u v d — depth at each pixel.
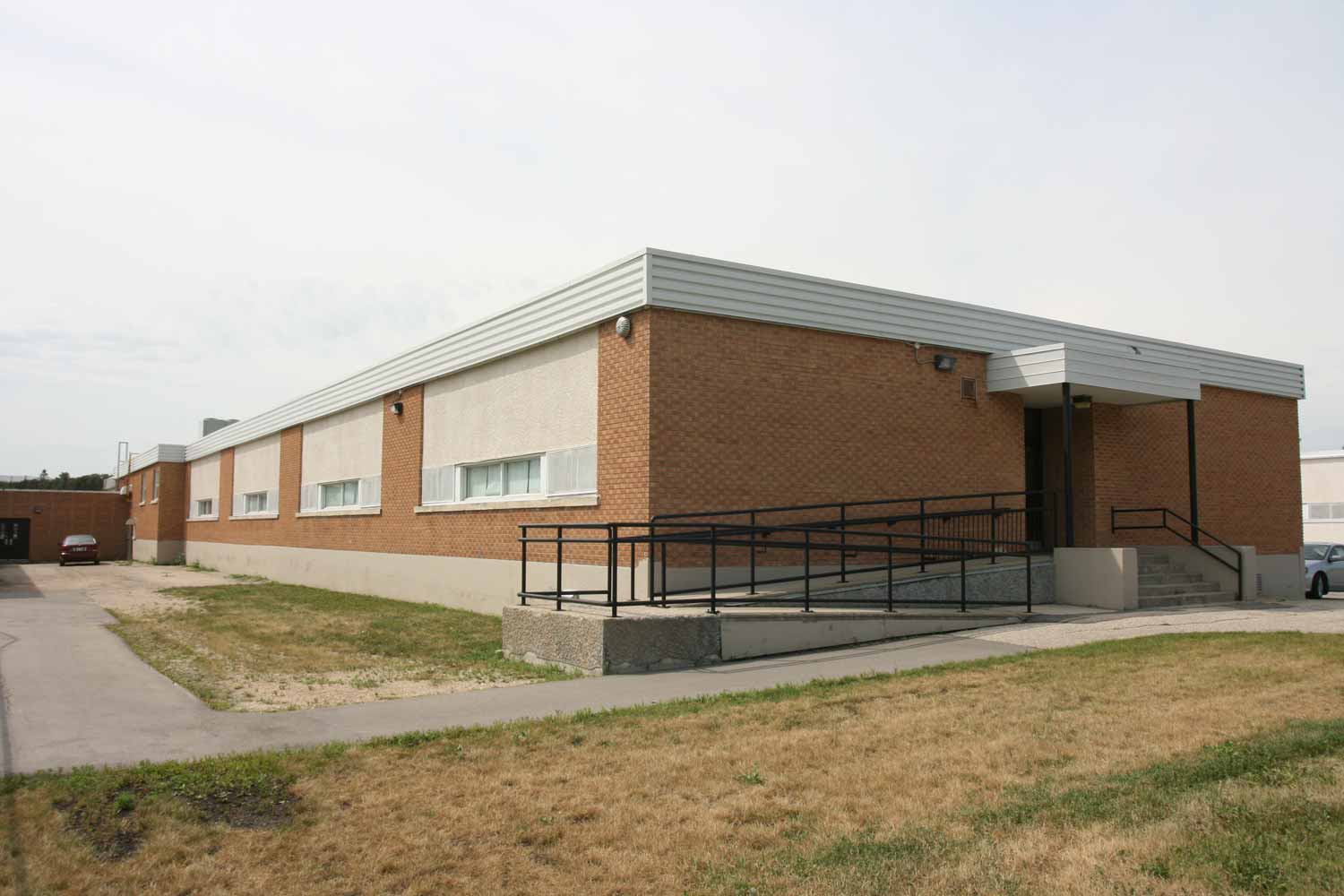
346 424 26.17
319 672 11.68
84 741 7.84
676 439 14.06
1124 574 15.70
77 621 17.38
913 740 7.51
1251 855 4.98
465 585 19.17
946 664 10.73
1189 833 5.29
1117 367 17.08
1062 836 5.39
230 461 37.97
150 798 6.25
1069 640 12.45
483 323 18.67
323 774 6.92
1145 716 8.04
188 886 5.09
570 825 5.91
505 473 18.25
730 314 14.59
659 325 14.09
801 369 15.37
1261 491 22.27
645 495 13.84
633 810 6.12
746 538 14.54
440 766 7.10
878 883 4.88
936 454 16.78
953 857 5.14
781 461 14.99
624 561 14.21
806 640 12.35
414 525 21.56
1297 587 22.66
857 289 16.00
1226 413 21.77
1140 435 19.98
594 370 15.33
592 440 15.26
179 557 45.47
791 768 6.89
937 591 15.28
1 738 7.95
